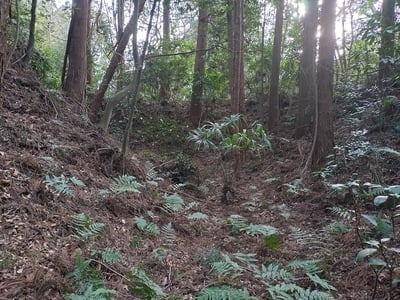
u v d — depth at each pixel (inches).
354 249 178.4
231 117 318.3
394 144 297.4
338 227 199.6
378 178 239.9
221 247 194.4
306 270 156.0
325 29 304.0
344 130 381.7
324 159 301.9
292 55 595.2
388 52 312.7
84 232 158.2
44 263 135.8
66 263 138.5
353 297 143.0
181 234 207.8
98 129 331.0
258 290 146.6
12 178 180.1
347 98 434.9
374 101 366.0
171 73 569.0
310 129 459.8
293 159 398.6
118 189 216.2
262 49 561.6
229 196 288.7
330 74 305.0
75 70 365.4
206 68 586.6
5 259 130.1
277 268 150.9
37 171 199.9
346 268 164.4
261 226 198.5
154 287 132.0
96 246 157.0
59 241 153.9
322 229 211.9
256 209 266.5
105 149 272.1
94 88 543.2
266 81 625.3
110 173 257.9
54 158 229.5
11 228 149.9
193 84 557.3
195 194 300.0
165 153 460.8
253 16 516.4
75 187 209.0
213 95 567.8
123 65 522.6
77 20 365.4
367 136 332.2
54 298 119.5
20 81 291.7
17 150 214.1
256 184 346.0
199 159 454.0
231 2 455.5
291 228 210.5
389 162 268.4
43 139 243.8
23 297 116.8
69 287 125.0
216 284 146.1
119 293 130.5
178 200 238.7
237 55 405.1
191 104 564.1
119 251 163.8
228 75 556.1
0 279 121.9
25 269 129.1
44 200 177.0
